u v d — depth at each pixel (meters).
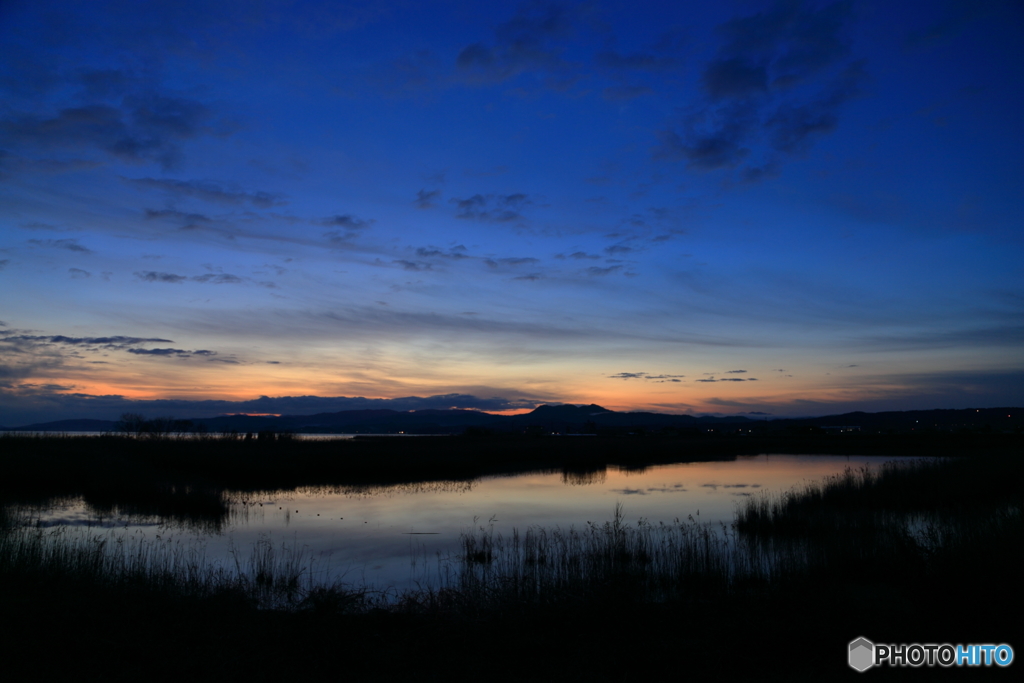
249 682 6.68
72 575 10.50
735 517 22.94
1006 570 8.67
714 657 7.34
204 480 34.31
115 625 8.11
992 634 7.58
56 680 6.41
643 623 8.80
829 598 9.23
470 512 25.22
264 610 9.70
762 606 9.27
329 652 7.46
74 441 51.81
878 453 67.19
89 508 24.77
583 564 13.38
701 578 12.71
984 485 23.92
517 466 50.06
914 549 10.77
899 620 8.31
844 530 15.20
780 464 54.19
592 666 7.20
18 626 7.68
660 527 20.56
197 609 8.96
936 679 6.46
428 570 14.55
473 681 6.81
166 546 17.36
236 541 18.69
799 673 6.82
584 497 30.39
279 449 53.56
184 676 6.71
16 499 25.98
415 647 7.85
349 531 20.55
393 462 45.00
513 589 10.20
